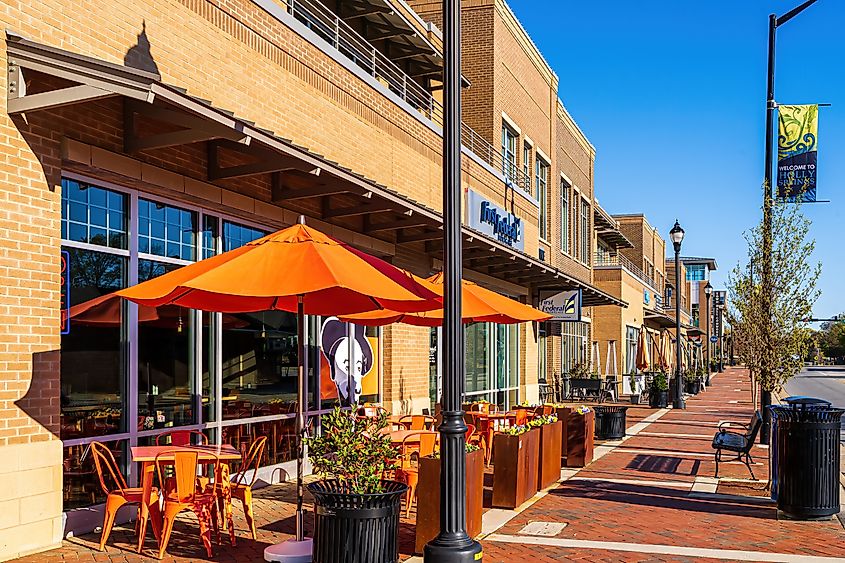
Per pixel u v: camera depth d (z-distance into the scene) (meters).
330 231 14.16
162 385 10.47
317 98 13.70
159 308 10.48
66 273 9.05
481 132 24.53
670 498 11.91
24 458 8.09
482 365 23.91
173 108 9.12
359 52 17.23
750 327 13.77
